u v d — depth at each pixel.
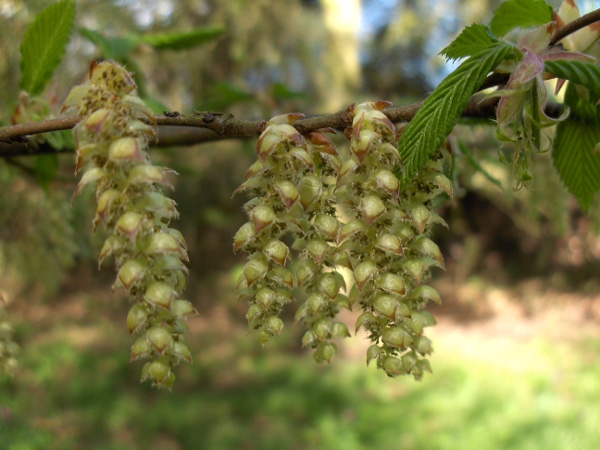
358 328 1.14
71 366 8.30
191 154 9.59
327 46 9.19
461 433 6.62
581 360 9.01
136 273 0.97
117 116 1.02
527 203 3.06
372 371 8.68
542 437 6.36
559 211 2.82
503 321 11.77
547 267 13.27
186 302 1.04
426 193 1.16
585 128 1.48
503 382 8.14
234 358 9.44
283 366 9.05
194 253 12.09
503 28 1.51
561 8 1.41
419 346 1.15
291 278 1.10
